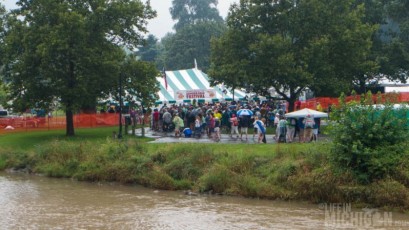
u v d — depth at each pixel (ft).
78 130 152.46
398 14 186.09
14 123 151.23
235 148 99.35
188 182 90.99
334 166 78.13
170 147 99.66
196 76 212.64
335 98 155.02
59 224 69.31
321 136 121.80
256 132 136.67
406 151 76.69
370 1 184.24
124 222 69.97
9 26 151.02
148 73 146.00
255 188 82.99
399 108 81.00
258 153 92.27
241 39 152.56
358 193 74.79
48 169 108.27
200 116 134.21
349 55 152.15
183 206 78.74
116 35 145.07
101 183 99.76
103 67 135.03
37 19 137.59
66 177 106.22
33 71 137.28
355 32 150.92
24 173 112.57
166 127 146.20
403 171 74.13
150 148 105.29
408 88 187.21
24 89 139.03
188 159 94.68
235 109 141.69
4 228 67.31
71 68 138.62
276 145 97.04
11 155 118.83
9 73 140.87
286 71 144.15
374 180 75.20
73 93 134.31
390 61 179.22
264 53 146.51
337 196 76.18
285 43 147.74
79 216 73.61
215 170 88.12
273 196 81.35
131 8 143.33
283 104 160.56
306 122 109.91
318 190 77.71
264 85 149.07
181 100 197.26
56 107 142.41
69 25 131.34
